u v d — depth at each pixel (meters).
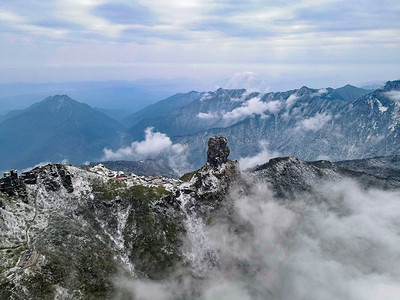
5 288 175.00
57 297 187.00
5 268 189.38
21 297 175.00
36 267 194.62
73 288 199.75
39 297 180.50
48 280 191.62
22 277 184.25
